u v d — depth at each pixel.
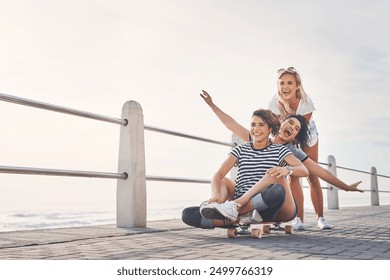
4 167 3.27
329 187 9.60
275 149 3.77
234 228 3.62
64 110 3.85
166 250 2.84
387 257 2.58
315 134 4.76
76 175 3.89
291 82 4.68
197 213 3.64
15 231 3.95
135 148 4.57
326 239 3.53
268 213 3.49
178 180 5.13
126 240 3.41
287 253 2.70
